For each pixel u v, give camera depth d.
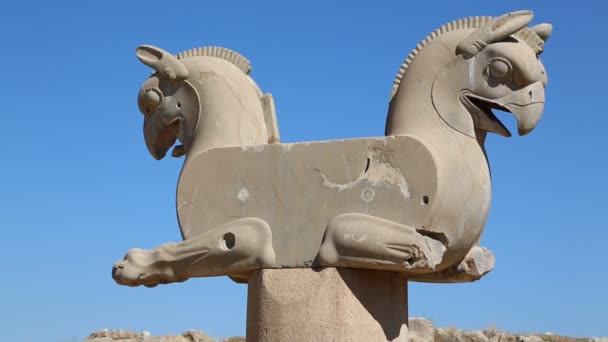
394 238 5.70
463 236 5.88
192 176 6.44
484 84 5.96
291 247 6.04
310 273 5.95
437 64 6.11
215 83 6.67
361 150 5.98
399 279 6.36
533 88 5.92
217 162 6.39
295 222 6.07
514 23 5.95
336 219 5.91
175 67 6.73
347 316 5.85
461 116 6.01
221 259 6.21
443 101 6.05
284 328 5.93
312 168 6.10
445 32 6.23
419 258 5.70
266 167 6.24
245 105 6.67
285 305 5.95
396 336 6.26
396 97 6.25
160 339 12.09
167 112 6.81
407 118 6.09
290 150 6.19
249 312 6.17
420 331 11.83
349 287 5.89
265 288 6.04
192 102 6.71
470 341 11.70
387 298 6.20
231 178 6.33
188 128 6.71
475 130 6.09
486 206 5.99
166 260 6.38
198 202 6.40
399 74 6.34
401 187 5.83
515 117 5.91
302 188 6.10
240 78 6.78
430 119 6.04
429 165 5.77
